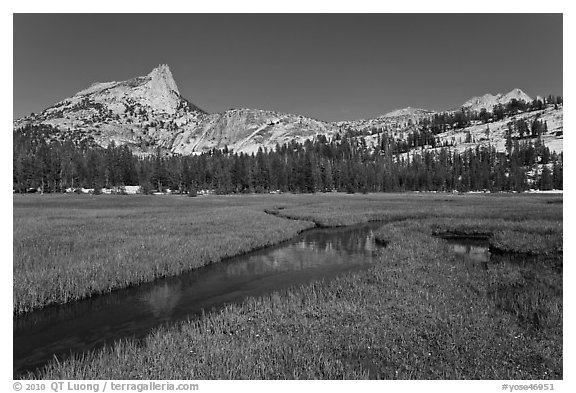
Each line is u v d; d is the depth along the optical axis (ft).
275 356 26.35
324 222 122.72
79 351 31.12
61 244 67.31
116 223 100.73
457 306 36.52
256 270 59.82
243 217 122.72
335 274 56.44
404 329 30.86
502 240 75.92
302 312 35.47
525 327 31.94
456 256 66.95
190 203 211.82
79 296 44.98
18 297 40.19
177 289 49.42
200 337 29.53
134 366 24.95
